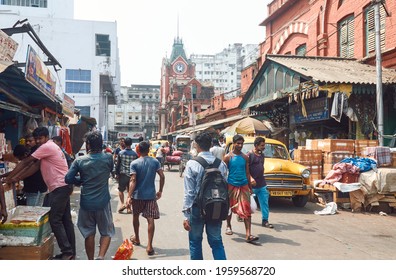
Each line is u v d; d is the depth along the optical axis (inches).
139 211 234.2
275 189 374.9
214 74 5078.7
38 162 209.3
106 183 200.1
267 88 660.1
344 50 695.1
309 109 570.3
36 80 342.3
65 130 483.2
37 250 189.0
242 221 322.3
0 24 1705.2
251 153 302.7
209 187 169.6
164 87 3253.0
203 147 181.9
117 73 2317.9
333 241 262.1
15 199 227.9
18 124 447.2
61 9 1962.4
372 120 500.1
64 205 207.8
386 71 546.6
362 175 382.0
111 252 230.8
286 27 910.4
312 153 435.5
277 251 235.1
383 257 225.1
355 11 655.8
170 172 925.2
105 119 1958.7
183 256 223.5
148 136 4367.6
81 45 1851.6
